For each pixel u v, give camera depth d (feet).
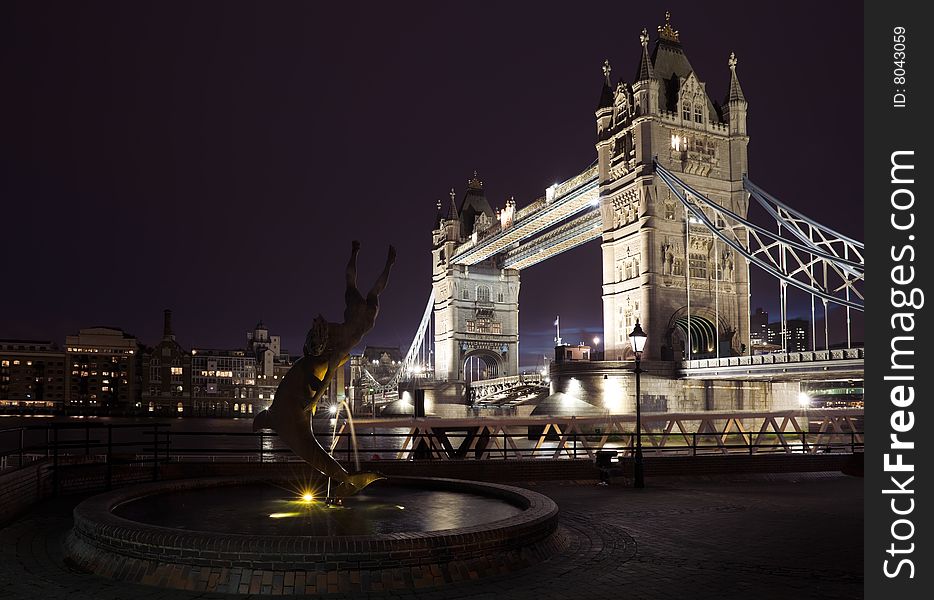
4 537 49.47
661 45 315.17
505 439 122.42
